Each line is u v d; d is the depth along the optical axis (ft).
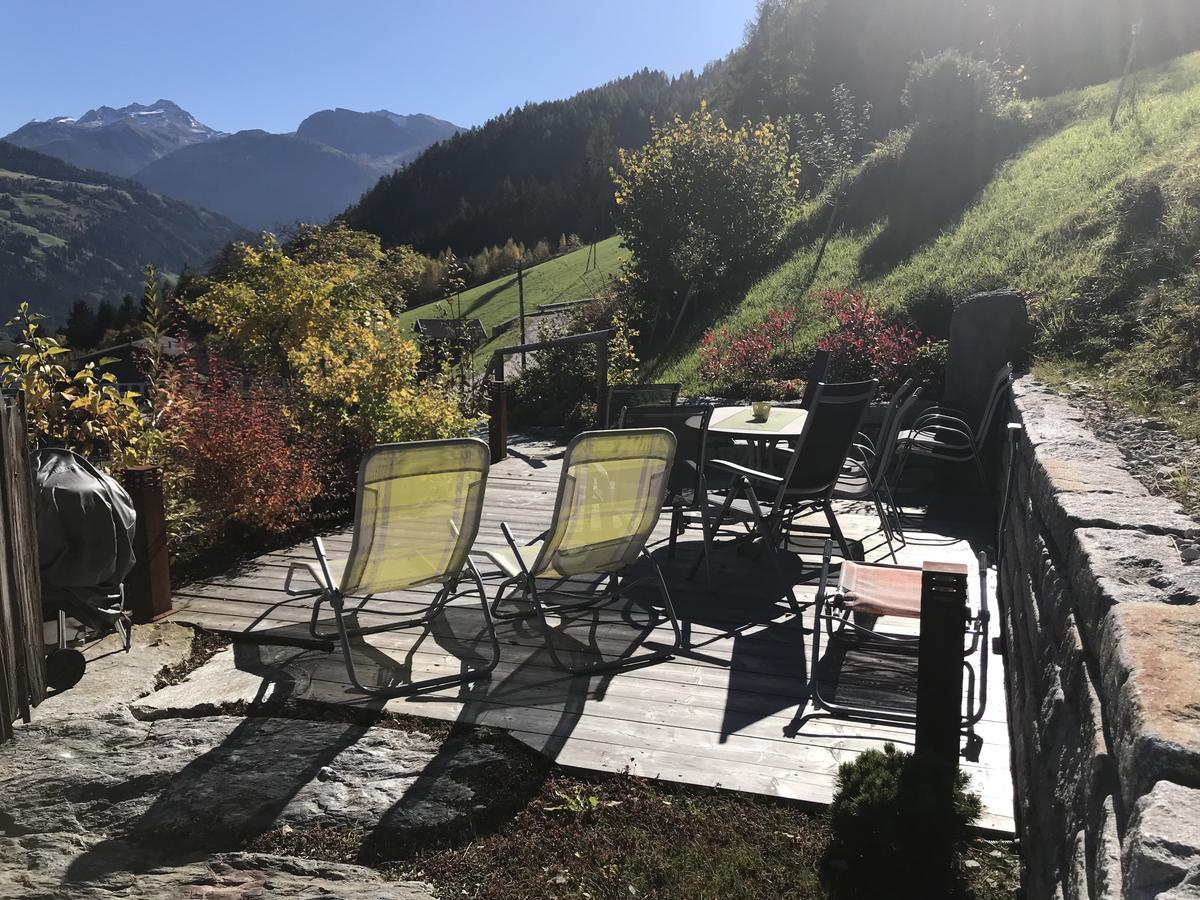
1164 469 11.72
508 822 9.02
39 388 16.97
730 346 40.11
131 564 13.20
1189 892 3.19
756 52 131.44
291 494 21.11
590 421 38.86
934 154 53.06
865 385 16.01
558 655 13.35
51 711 11.32
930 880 7.96
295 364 31.37
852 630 14.21
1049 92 77.30
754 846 8.54
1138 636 5.17
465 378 43.34
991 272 34.14
